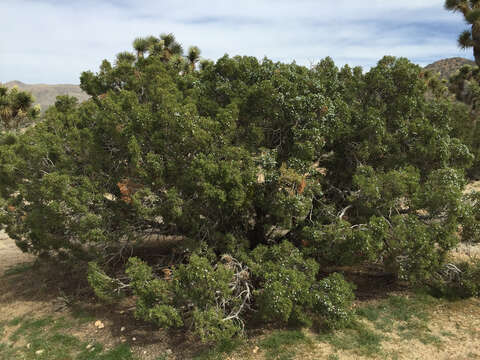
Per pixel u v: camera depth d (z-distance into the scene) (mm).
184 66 18703
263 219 9781
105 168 9047
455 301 8961
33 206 9555
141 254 12750
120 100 8672
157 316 7051
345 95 9906
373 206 8664
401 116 9516
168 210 8180
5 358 8055
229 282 8109
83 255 9648
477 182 16891
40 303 10523
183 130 7465
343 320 7516
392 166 9414
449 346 7203
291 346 7453
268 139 9172
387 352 7117
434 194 8148
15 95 23391
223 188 7617
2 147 9852
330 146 9727
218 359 7195
